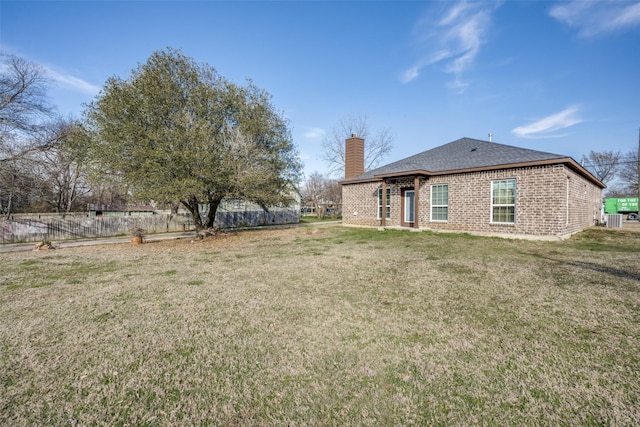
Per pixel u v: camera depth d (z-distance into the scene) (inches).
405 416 79.6
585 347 113.7
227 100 511.5
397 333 129.8
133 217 709.3
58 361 110.2
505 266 249.6
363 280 218.1
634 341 117.4
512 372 98.6
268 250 381.7
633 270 229.6
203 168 440.1
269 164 540.4
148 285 217.5
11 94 607.5
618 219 587.2
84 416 80.6
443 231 484.1
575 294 175.0
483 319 142.4
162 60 474.9
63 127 738.2
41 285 223.3
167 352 116.5
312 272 246.8
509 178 426.6
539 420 76.7
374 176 588.4
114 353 116.1
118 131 437.4
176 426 76.9
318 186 1504.7
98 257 359.6
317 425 76.8
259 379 97.7
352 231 557.9
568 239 402.3
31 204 1012.5
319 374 100.0
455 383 93.6
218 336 130.3
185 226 789.2
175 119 447.5
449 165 506.0
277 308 163.8
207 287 209.2
